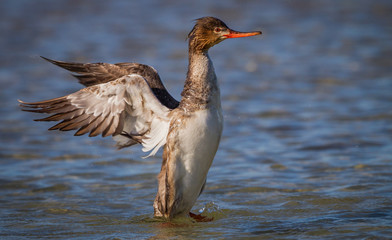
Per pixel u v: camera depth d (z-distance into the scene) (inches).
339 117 663.8
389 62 988.6
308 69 956.0
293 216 372.2
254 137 597.0
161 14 1545.3
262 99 765.9
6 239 338.0
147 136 353.4
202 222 366.0
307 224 351.6
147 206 409.1
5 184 461.1
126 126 355.9
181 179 346.9
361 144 556.1
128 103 343.6
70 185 459.5
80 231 353.1
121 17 1514.5
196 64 351.6
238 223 361.7
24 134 620.7
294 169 487.8
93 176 484.1
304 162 506.9
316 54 1081.4
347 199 402.3
